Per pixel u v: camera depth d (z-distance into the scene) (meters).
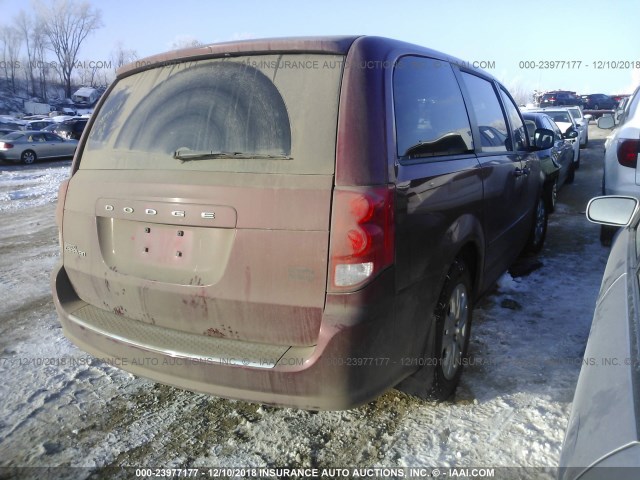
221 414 2.86
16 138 21.44
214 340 2.34
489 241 3.41
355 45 2.32
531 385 3.03
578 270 5.08
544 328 3.78
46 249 6.81
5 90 69.25
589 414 1.39
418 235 2.38
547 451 2.47
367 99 2.21
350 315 2.07
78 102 58.75
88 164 2.79
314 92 2.23
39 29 68.75
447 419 2.74
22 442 2.64
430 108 2.77
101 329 2.55
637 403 1.25
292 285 2.13
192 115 2.44
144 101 2.65
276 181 2.16
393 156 2.26
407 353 2.43
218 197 2.22
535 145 4.95
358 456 2.50
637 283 1.90
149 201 2.38
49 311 4.45
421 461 2.45
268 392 2.17
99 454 2.55
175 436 2.68
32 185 14.49
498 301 4.31
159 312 2.44
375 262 2.09
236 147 2.29
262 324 2.22
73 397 3.05
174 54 2.61
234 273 2.21
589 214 2.65
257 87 2.33
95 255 2.62
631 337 1.56
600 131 26.02
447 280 2.74
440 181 2.60
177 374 2.31
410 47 2.78
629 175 4.97
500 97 4.15
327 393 2.12
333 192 2.08
